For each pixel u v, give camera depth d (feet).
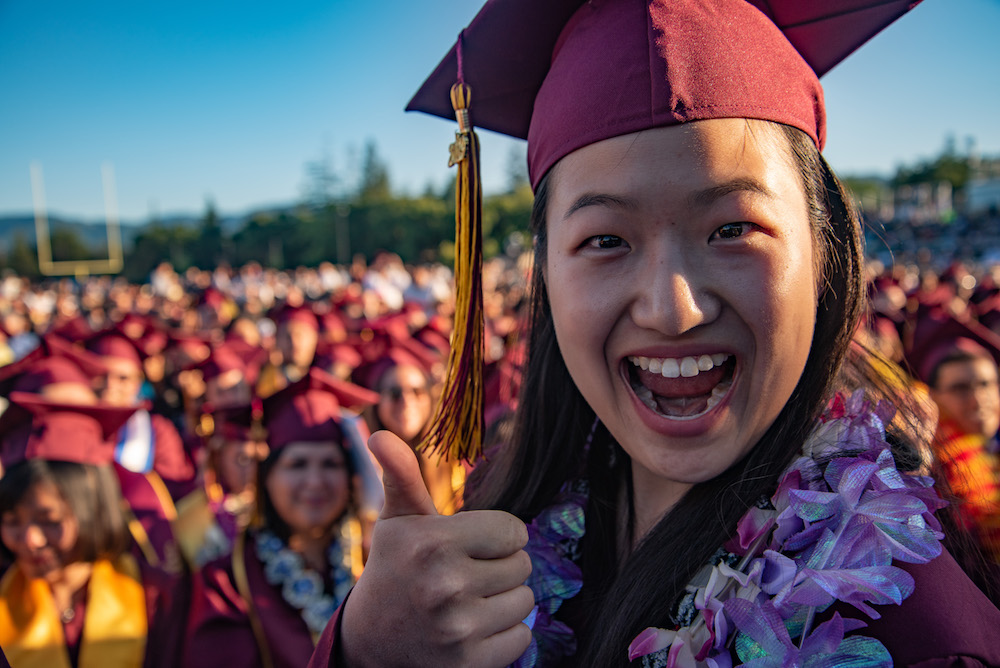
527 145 3.63
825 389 3.23
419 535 2.63
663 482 3.69
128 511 10.75
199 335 34.30
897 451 3.22
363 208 208.44
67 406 10.35
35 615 8.50
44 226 164.14
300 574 9.38
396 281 57.47
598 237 2.91
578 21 3.34
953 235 128.88
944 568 2.71
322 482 9.62
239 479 12.69
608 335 2.96
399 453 2.64
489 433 6.16
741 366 2.83
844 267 3.26
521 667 3.39
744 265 2.71
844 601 2.63
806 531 2.86
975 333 12.14
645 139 2.70
